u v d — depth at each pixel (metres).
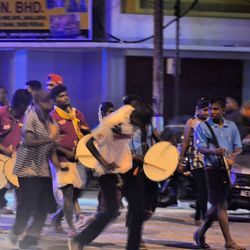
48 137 17.66
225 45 43.81
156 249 19.62
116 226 23.62
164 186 29.12
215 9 43.72
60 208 21.33
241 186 26.06
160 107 36.09
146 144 19.22
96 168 16.92
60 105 20.23
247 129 30.44
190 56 43.41
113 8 42.09
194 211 28.77
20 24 40.97
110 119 16.34
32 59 42.44
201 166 23.02
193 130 22.84
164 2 43.03
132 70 42.50
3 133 20.88
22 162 17.64
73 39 41.00
